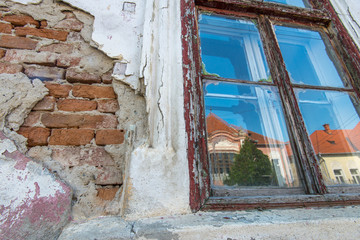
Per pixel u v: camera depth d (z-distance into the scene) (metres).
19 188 0.72
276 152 1.11
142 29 1.16
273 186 1.00
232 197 0.86
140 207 0.73
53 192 0.75
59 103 0.93
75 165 0.84
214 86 1.22
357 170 1.12
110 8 1.19
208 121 1.10
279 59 1.35
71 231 0.65
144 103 0.98
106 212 0.78
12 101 0.87
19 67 0.95
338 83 1.47
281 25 1.61
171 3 1.24
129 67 1.05
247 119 1.18
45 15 1.11
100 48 1.06
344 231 0.71
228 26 1.51
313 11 1.64
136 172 0.78
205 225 0.65
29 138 0.83
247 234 0.65
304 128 1.13
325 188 0.98
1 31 1.02
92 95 0.98
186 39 1.15
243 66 1.40
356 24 1.63
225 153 1.04
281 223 0.69
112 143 0.90
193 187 0.82
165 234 0.61
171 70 1.03
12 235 0.64
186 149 0.88
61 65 1.01
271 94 1.27
